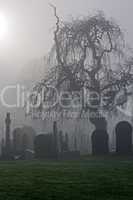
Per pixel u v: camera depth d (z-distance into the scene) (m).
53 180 15.75
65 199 11.80
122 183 14.81
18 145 35.69
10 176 17.23
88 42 35.62
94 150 31.58
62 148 36.62
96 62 35.94
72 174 17.92
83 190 13.26
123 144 30.45
